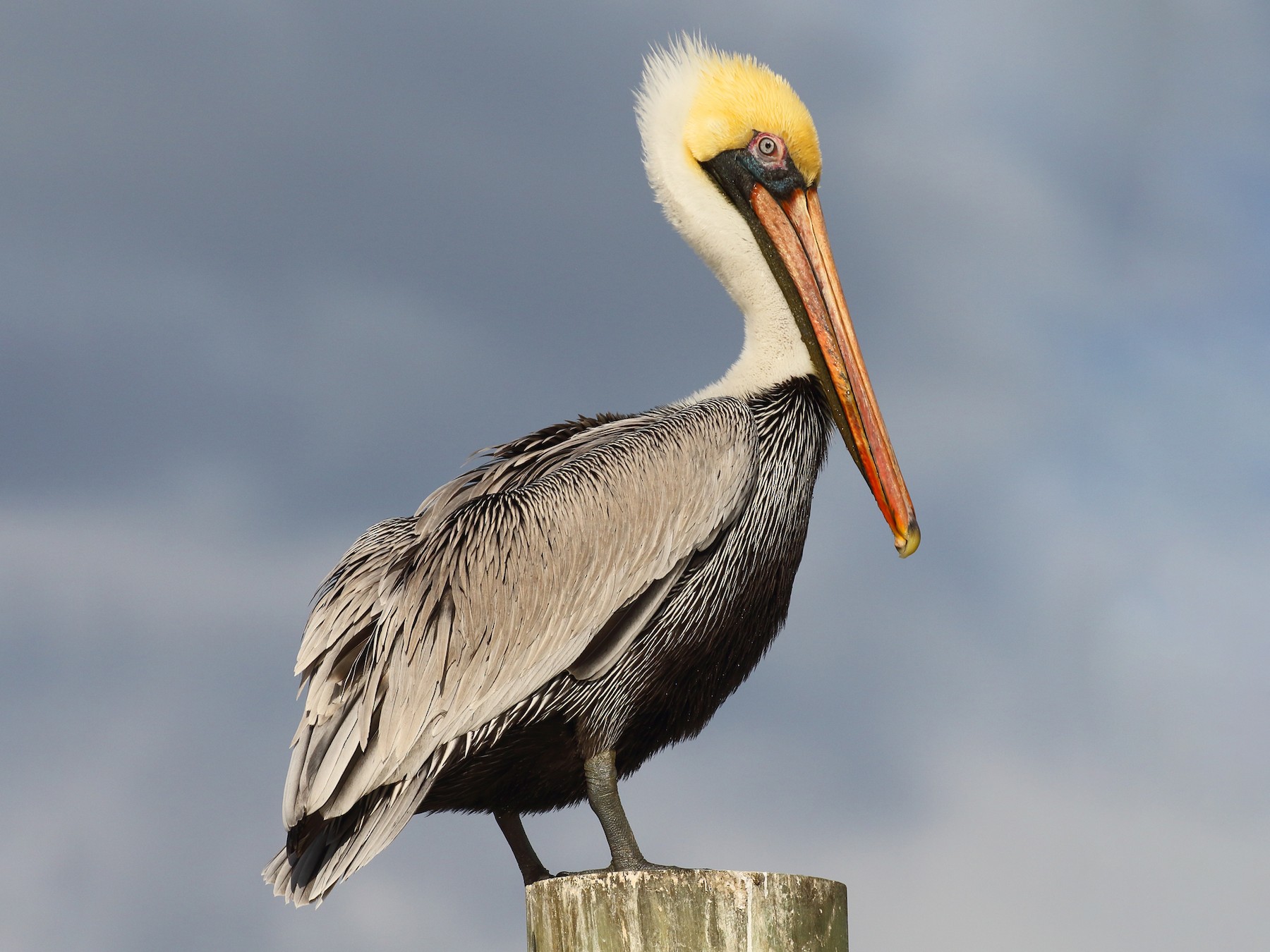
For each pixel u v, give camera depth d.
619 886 7.76
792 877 7.78
